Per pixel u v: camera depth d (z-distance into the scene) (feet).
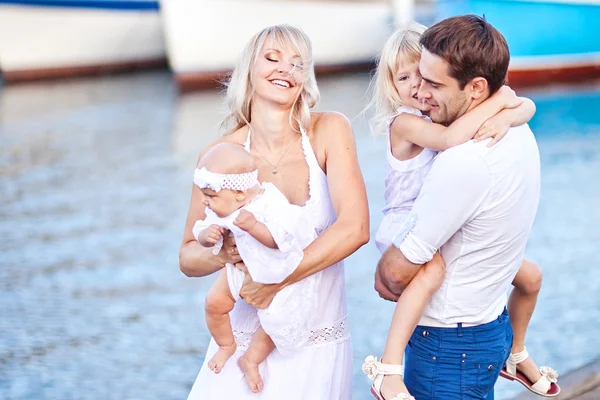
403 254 8.27
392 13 78.79
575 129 47.11
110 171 39.60
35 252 27.55
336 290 9.25
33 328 21.38
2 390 18.15
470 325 8.53
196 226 8.57
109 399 17.76
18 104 65.31
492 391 9.28
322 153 9.17
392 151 8.95
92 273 25.52
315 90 9.13
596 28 65.05
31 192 35.73
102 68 88.48
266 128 9.18
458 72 7.88
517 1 61.77
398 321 8.34
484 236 8.18
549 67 64.64
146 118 56.49
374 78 9.50
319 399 9.15
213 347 9.55
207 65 73.56
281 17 76.54
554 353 18.67
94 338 20.80
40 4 83.30
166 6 71.97
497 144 7.93
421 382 8.80
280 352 9.01
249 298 8.59
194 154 43.37
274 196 8.51
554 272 23.71
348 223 8.73
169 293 23.82
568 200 31.30
